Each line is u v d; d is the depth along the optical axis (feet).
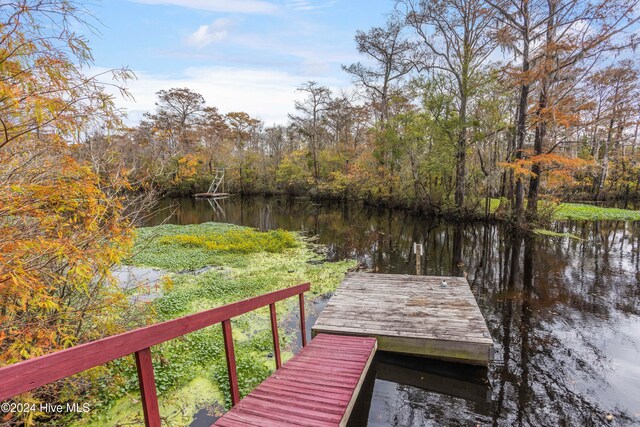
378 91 102.99
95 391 14.14
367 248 51.03
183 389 15.88
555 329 23.57
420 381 17.84
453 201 76.02
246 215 94.73
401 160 85.51
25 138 9.73
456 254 46.73
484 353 17.52
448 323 19.72
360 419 14.99
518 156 62.03
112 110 10.64
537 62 58.03
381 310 21.75
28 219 10.33
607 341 21.84
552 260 42.06
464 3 68.74
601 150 117.80
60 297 12.80
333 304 22.88
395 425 14.60
